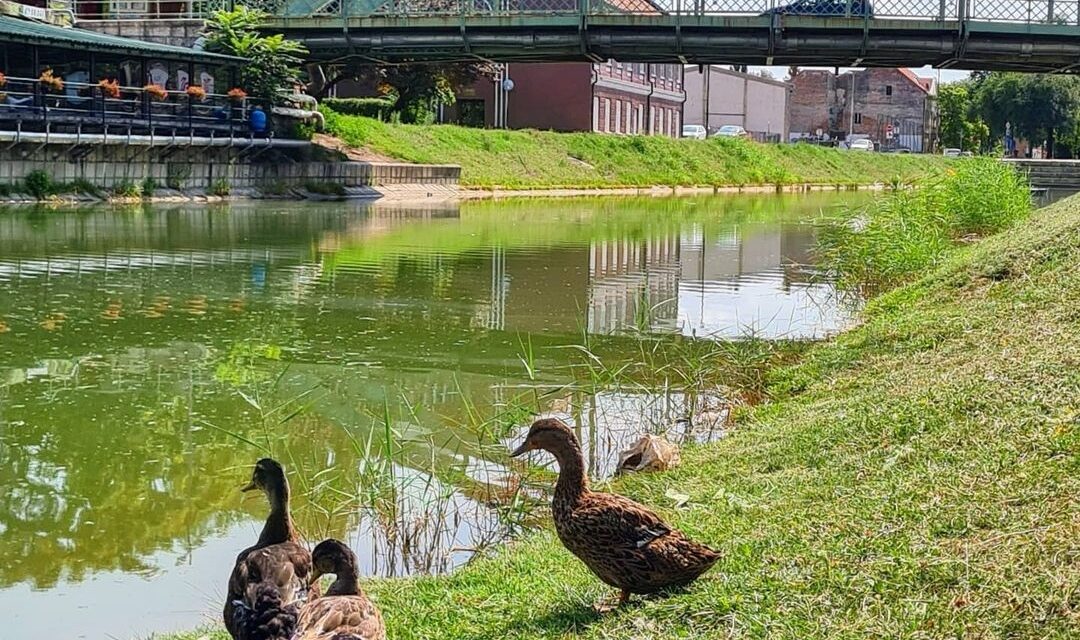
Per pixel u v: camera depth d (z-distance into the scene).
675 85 85.81
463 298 18.69
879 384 10.22
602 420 11.02
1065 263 12.73
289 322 16.09
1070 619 4.86
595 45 36.16
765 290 20.16
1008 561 5.37
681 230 32.66
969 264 14.88
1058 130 90.62
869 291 18.20
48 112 33.72
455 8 41.06
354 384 12.58
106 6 46.38
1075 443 6.59
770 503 7.11
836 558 5.80
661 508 7.51
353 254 24.11
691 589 5.68
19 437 10.47
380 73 53.78
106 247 23.78
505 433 10.51
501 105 64.94
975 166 25.55
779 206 46.19
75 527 8.45
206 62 39.56
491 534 8.22
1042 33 32.62
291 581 5.12
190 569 7.75
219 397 11.91
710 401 11.51
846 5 33.66
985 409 7.84
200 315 16.41
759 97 105.88
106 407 11.46
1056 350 9.11
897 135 112.81
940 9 32.75
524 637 5.62
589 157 58.41
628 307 18.16
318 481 9.33
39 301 17.09
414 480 9.24
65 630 6.85
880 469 7.21
